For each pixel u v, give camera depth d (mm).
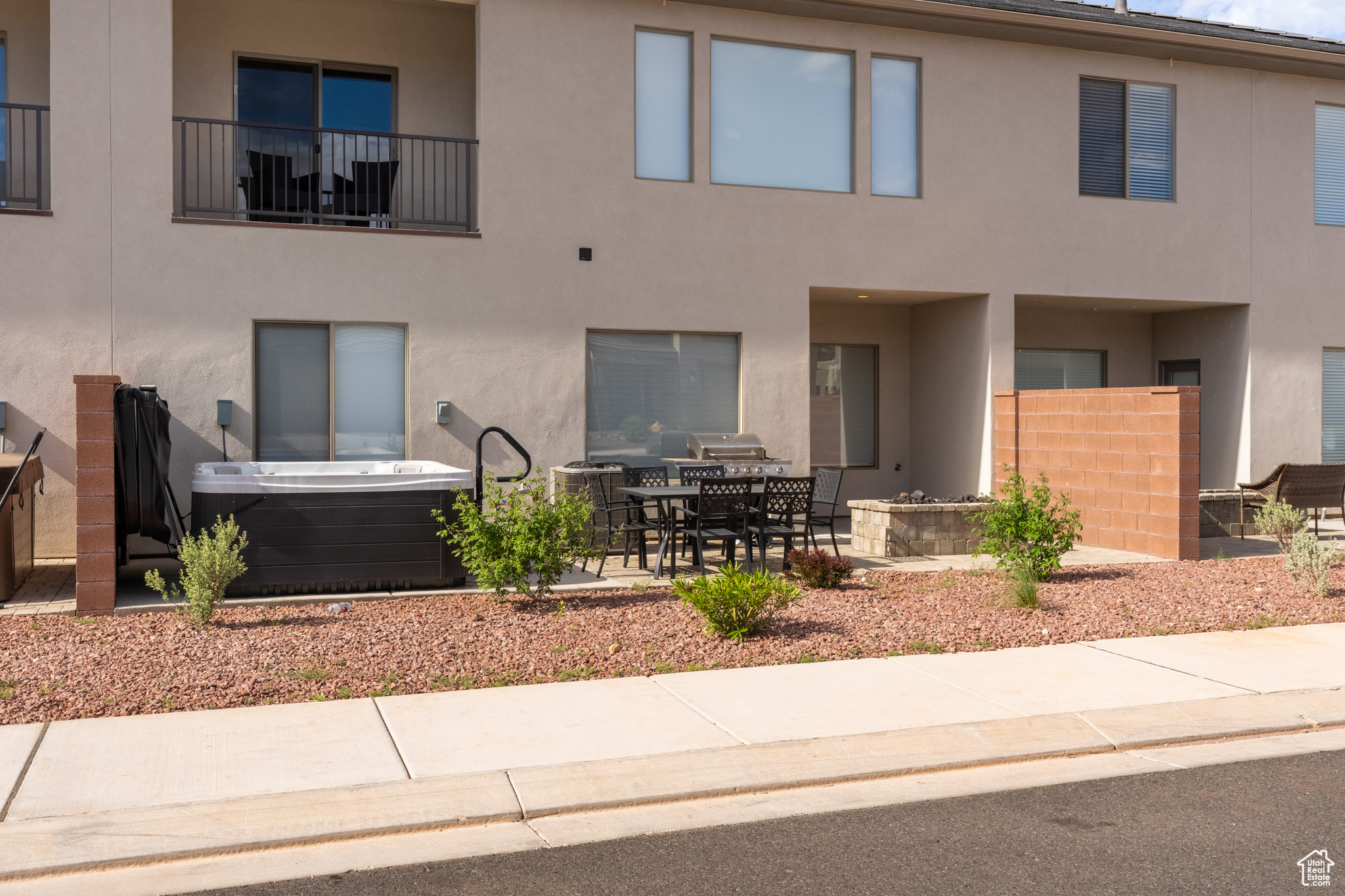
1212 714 5707
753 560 10820
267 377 11031
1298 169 14969
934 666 6598
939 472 14727
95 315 10414
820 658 6770
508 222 11633
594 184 11938
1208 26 14781
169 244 10586
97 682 5902
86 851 3891
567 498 8703
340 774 4629
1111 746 5293
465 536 8500
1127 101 14172
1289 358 14906
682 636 7184
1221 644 7266
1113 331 16125
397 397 11398
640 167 12219
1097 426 11906
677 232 12258
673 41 12328
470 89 12750
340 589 8750
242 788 4449
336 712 5520
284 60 12172
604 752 4961
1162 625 7789
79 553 7805
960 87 13359
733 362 12633
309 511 8570
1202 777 4910
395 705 5648
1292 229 14930
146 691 5762
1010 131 13578
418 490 8820
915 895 3674
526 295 11688
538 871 3869
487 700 5770
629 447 12242
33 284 10250
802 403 12766
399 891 3697
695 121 12297
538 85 11742
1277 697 5988
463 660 6492
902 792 4719
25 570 9406
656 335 12336
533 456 11719
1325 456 15352
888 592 8945
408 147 12555
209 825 4117
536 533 8312
